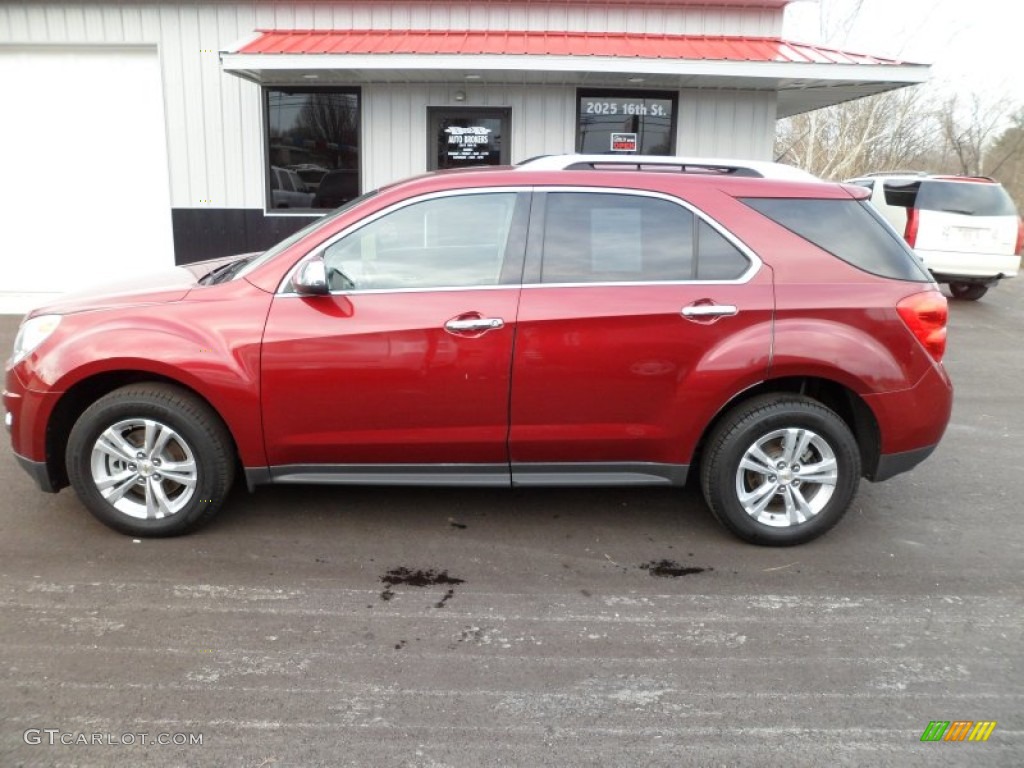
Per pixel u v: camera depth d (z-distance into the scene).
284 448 3.94
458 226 3.92
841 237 4.00
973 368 8.42
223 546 4.01
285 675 2.99
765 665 3.11
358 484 4.08
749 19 10.10
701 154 10.24
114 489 3.98
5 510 4.36
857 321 3.90
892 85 9.70
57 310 4.00
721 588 3.71
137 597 3.51
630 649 3.20
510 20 9.98
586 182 3.96
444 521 4.38
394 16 9.98
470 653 3.16
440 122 10.12
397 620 3.38
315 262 3.73
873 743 2.68
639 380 3.88
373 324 3.81
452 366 3.84
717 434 4.01
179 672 2.99
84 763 2.52
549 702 2.87
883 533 4.33
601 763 2.56
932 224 11.88
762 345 3.84
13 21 10.12
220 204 10.48
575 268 3.90
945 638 3.31
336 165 10.30
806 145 22.52
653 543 4.16
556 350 3.84
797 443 3.98
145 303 3.94
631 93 10.02
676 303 3.85
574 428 3.94
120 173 10.67
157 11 10.04
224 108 10.23
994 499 4.84
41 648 3.11
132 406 3.87
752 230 3.94
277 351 3.81
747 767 2.56
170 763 2.53
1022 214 28.88
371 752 2.60
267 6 9.98
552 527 4.33
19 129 10.60
